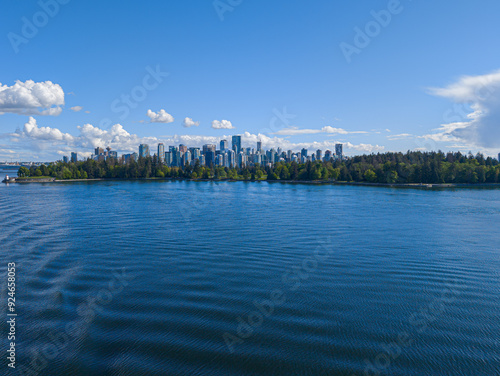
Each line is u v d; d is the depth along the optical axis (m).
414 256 42.12
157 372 18.84
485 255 42.72
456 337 22.77
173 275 34.16
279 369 19.25
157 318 24.69
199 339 22.05
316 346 21.50
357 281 33.03
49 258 39.53
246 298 28.59
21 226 59.81
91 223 63.34
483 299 28.97
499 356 20.66
